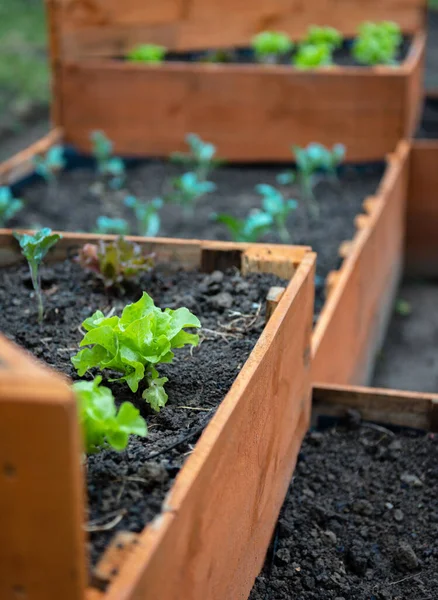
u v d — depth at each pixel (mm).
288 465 1268
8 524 632
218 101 2844
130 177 2854
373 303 2227
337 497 1286
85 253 1367
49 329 1252
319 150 2559
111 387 1052
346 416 1438
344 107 2787
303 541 1183
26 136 4422
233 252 1399
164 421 991
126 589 650
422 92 3580
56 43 2861
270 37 3311
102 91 2875
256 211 2551
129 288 1383
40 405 590
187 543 782
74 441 602
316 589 1102
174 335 1000
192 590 817
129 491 814
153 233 2119
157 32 3268
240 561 1002
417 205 2895
